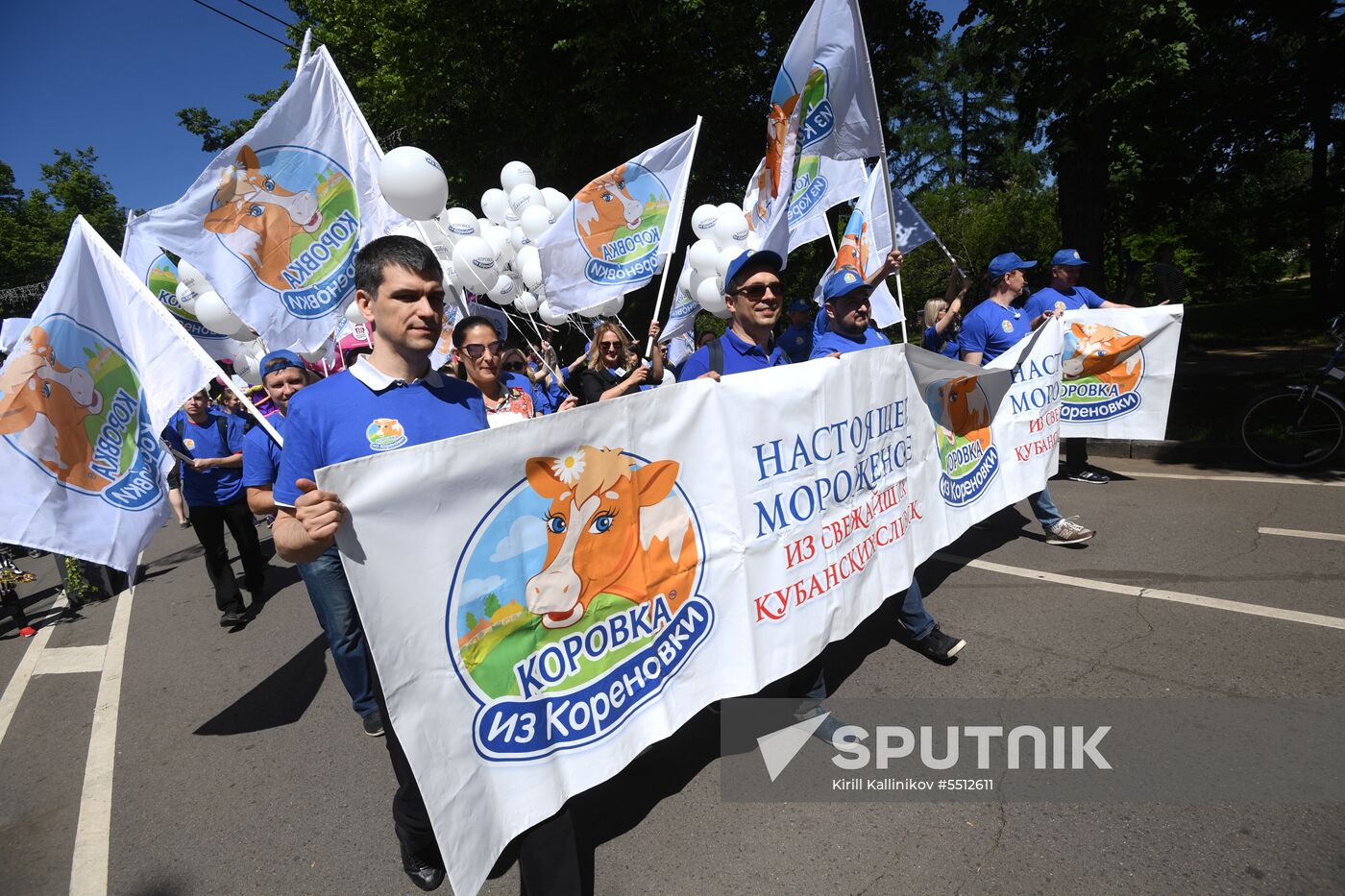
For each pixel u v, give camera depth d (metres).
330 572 3.25
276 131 3.51
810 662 2.97
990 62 9.38
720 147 14.36
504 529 2.01
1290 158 26.27
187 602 5.84
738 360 3.15
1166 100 9.62
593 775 2.23
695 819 2.59
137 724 3.82
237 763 3.33
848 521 3.09
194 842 2.80
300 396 1.99
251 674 4.31
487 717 1.98
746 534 2.68
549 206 6.67
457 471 1.90
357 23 16.02
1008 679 3.28
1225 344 13.20
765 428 2.72
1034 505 4.83
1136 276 11.09
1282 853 2.19
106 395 3.16
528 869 2.11
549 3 12.16
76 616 5.77
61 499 3.04
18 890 2.62
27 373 3.00
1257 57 13.42
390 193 3.68
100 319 3.17
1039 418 4.61
